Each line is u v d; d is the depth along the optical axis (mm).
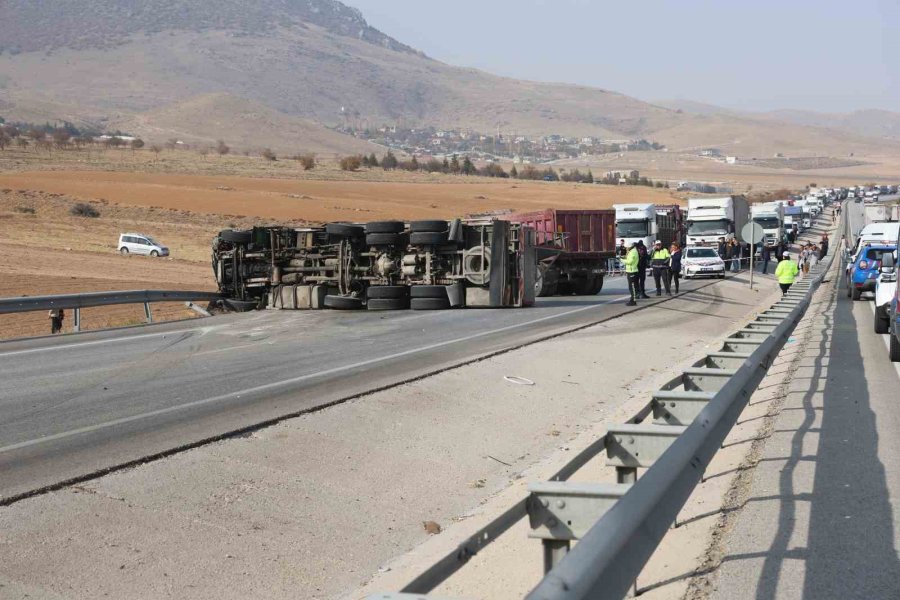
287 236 28234
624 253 47250
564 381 15555
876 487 8617
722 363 10391
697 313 28906
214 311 28078
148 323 23531
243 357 16688
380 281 27172
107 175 134500
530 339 19438
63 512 7555
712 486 8984
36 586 6266
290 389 13086
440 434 11367
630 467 6609
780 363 18391
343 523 8125
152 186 114625
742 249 60156
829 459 9797
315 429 10680
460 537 7852
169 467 8891
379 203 111562
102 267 53375
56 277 45438
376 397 12445
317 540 7645
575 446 11430
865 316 29125
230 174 160000
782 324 14359
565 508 5168
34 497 7832
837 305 34250
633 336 21578
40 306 21234
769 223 65750
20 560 6625
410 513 8609
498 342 18922
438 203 117312
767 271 58312
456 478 9852
